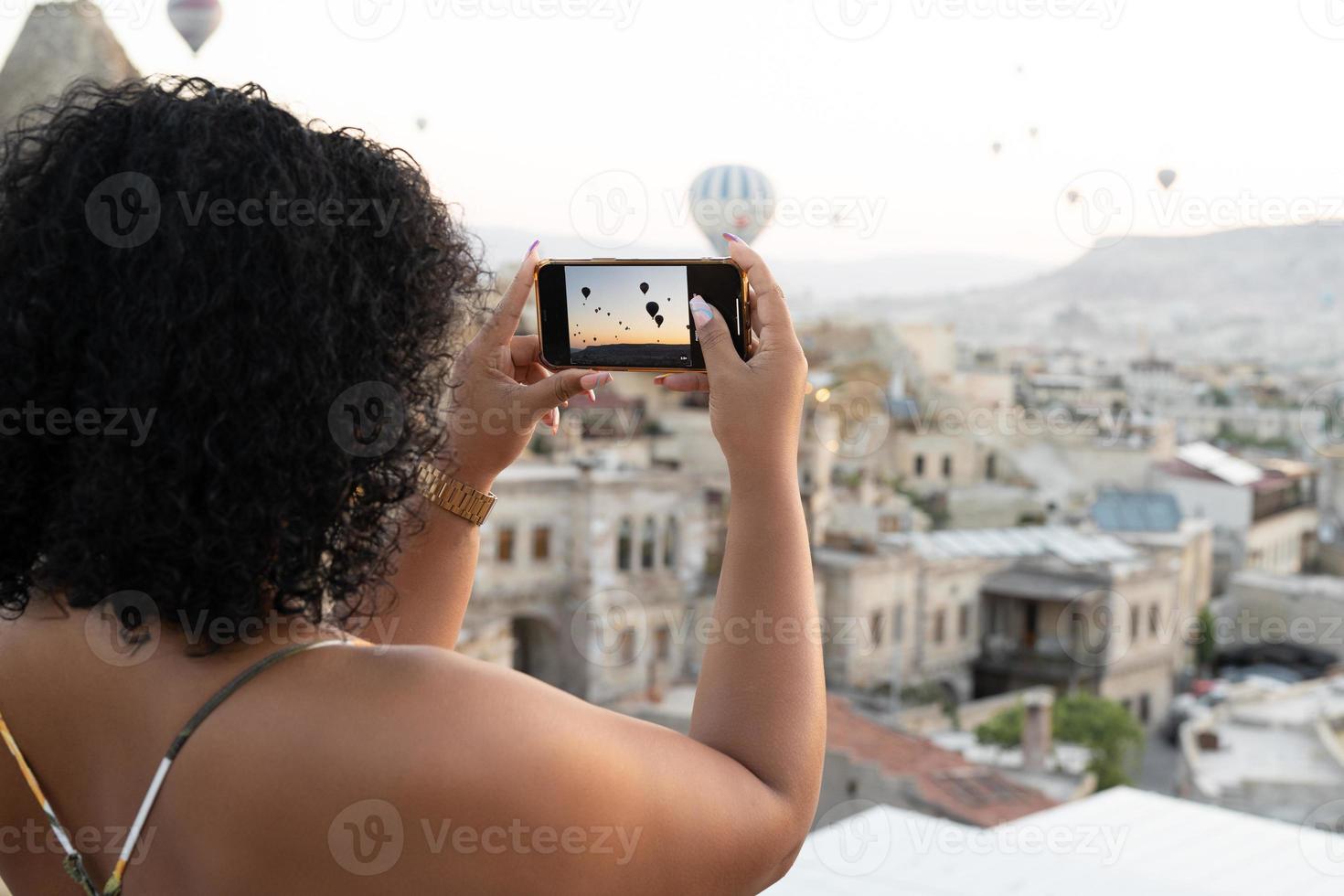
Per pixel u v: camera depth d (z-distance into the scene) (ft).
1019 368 167.43
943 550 116.88
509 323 2.41
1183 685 122.62
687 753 1.77
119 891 1.70
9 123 1.80
